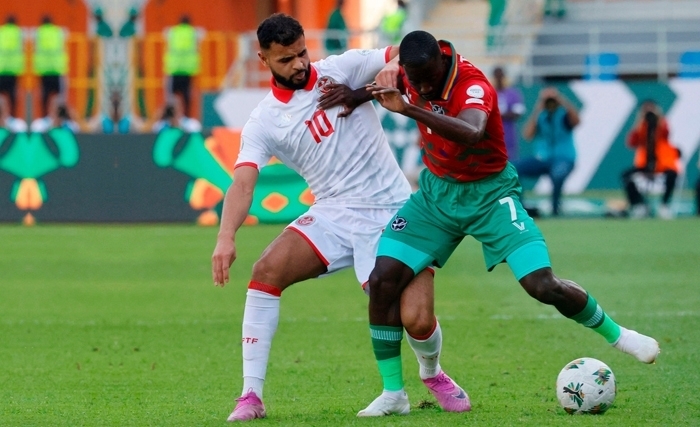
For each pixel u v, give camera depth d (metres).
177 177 65.00
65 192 65.06
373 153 20.69
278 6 109.62
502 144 19.84
